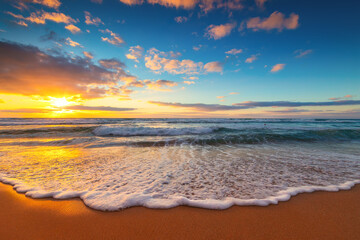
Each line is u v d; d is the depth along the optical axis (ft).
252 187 12.62
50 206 9.61
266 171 16.71
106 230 7.69
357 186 12.73
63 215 8.77
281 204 9.97
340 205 9.92
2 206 9.52
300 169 17.37
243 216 8.79
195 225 8.07
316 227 7.91
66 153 24.75
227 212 9.13
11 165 18.11
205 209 9.41
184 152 26.02
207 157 22.80
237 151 26.84
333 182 13.64
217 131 52.08
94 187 12.32
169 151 26.73
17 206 9.55
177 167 18.08
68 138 39.81
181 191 11.82
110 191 11.58
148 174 15.66
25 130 48.49
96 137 40.86
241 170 17.06
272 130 53.31
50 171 16.21
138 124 78.64
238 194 11.33
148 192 11.57
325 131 47.16
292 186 12.80
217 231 7.65
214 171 16.70
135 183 13.32
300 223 8.22
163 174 15.69
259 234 7.45
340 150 27.84
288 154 24.64
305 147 30.53
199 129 50.29
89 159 21.29
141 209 9.36
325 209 9.47
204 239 7.16
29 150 26.78
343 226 8.01
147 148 29.09
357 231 7.64
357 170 16.97
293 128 59.57
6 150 26.73
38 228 7.76
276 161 20.65
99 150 27.17
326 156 23.45
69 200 10.30
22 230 7.60
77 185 12.69
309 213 9.07
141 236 7.34
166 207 9.54
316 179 14.38
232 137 38.88
